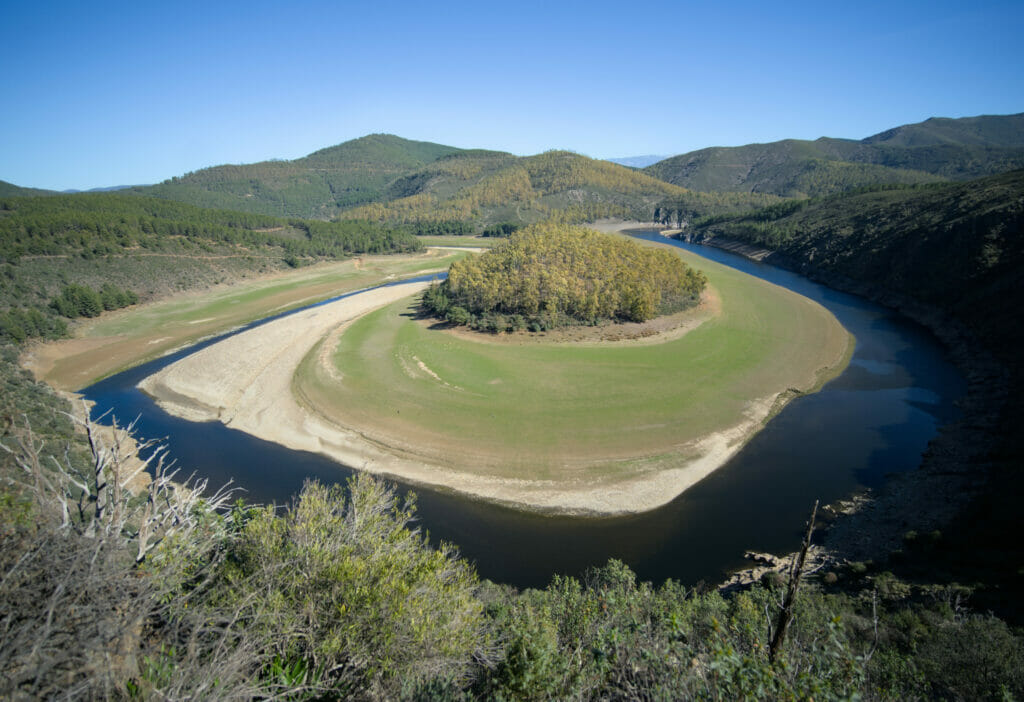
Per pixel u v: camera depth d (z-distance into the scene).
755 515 38.66
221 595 13.01
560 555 35.28
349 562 14.04
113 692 9.29
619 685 11.84
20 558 9.00
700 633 18.19
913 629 21.41
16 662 8.27
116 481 12.22
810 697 8.45
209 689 9.90
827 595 27.72
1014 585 25.72
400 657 13.06
